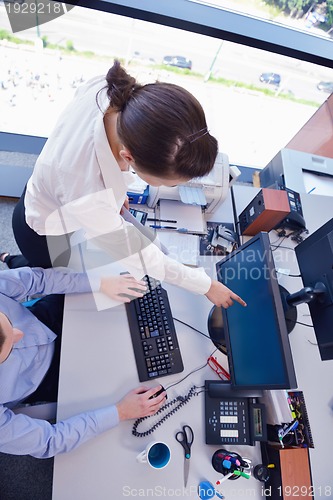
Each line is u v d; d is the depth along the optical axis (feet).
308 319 4.08
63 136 2.38
